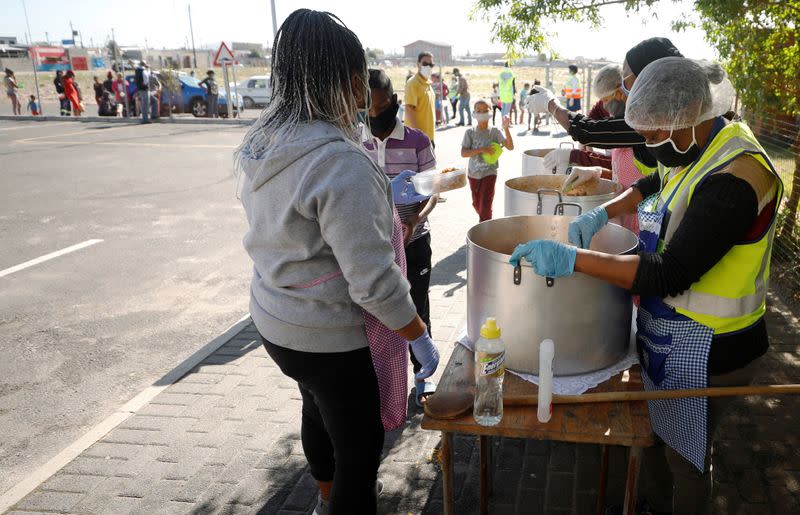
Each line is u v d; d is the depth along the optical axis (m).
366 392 1.86
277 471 2.99
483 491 2.51
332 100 1.68
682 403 1.90
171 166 11.74
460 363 2.11
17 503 2.81
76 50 57.78
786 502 2.65
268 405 3.58
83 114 23.36
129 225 7.63
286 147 1.60
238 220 7.79
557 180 3.42
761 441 3.06
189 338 4.57
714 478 2.81
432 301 4.96
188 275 5.88
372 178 1.62
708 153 1.79
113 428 3.39
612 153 3.67
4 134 17.47
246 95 24.05
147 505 2.78
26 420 3.56
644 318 2.01
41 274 5.97
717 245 1.70
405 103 6.11
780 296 4.79
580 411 1.82
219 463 3.06
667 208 1.91
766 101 4.71
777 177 1.74
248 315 4.94
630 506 1.83
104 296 5.40
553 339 1.91
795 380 3.62
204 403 3.62
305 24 1.65
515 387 1.93
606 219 2.26
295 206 1.61
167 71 21.11
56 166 11.96
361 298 1.63
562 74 30.19
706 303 1.84
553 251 1.78
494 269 1.92
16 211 8.41
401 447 3.11
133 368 4.14
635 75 2.72
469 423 1.81
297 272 1.71
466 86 17.31
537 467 2.90
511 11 5.12
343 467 1.96
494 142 6.19
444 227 7.15
